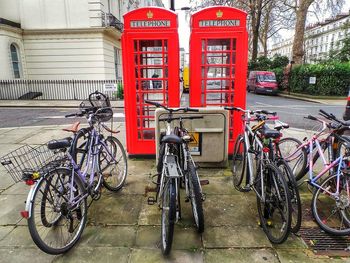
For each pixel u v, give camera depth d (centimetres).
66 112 1228
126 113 532
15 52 1716
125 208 358
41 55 1759
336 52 3750
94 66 1773
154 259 267
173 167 273
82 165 348
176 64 504
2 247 284
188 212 346
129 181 442
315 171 457
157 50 522
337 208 318
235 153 429
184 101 1490
